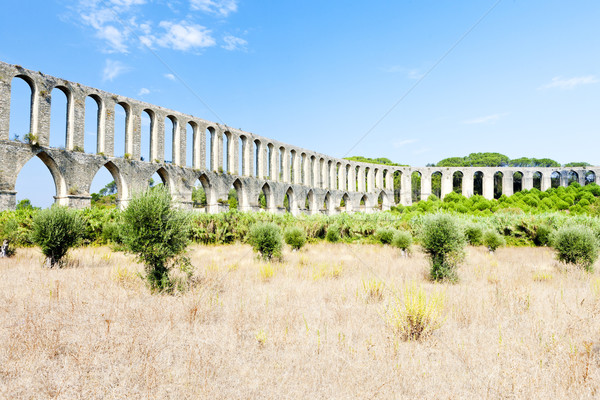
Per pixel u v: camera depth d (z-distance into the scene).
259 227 14.91
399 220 24.61
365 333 6.01
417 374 4.50
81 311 6.81
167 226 9.07
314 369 4.61
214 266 12.26
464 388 4.19
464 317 6.74
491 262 14.36
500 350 5.27
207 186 43.88
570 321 6.14
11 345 4.98
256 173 56.16
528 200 56.16
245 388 4.09
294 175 59.78
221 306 7.38
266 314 6.84
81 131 31.53
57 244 11.98
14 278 9.84
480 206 52.59
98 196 84.81
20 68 27.86
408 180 85.50
